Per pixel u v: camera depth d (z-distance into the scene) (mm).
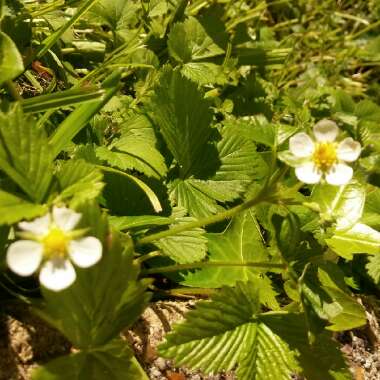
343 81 204
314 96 175
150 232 115
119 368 85
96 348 84
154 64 145
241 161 131
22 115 88
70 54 151
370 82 213
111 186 117
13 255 75
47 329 93
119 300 85
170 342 94
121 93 148
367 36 225
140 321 106
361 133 162
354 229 114
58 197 87
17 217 83
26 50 134
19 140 87
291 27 212
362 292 140
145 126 128
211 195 126
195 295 118
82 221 82
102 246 83
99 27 157
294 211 119
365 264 138
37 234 77
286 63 181
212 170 129
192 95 128
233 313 101
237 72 161
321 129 96
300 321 105
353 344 130
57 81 140
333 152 94
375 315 138
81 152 114
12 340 90
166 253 111
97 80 140
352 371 125
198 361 96
